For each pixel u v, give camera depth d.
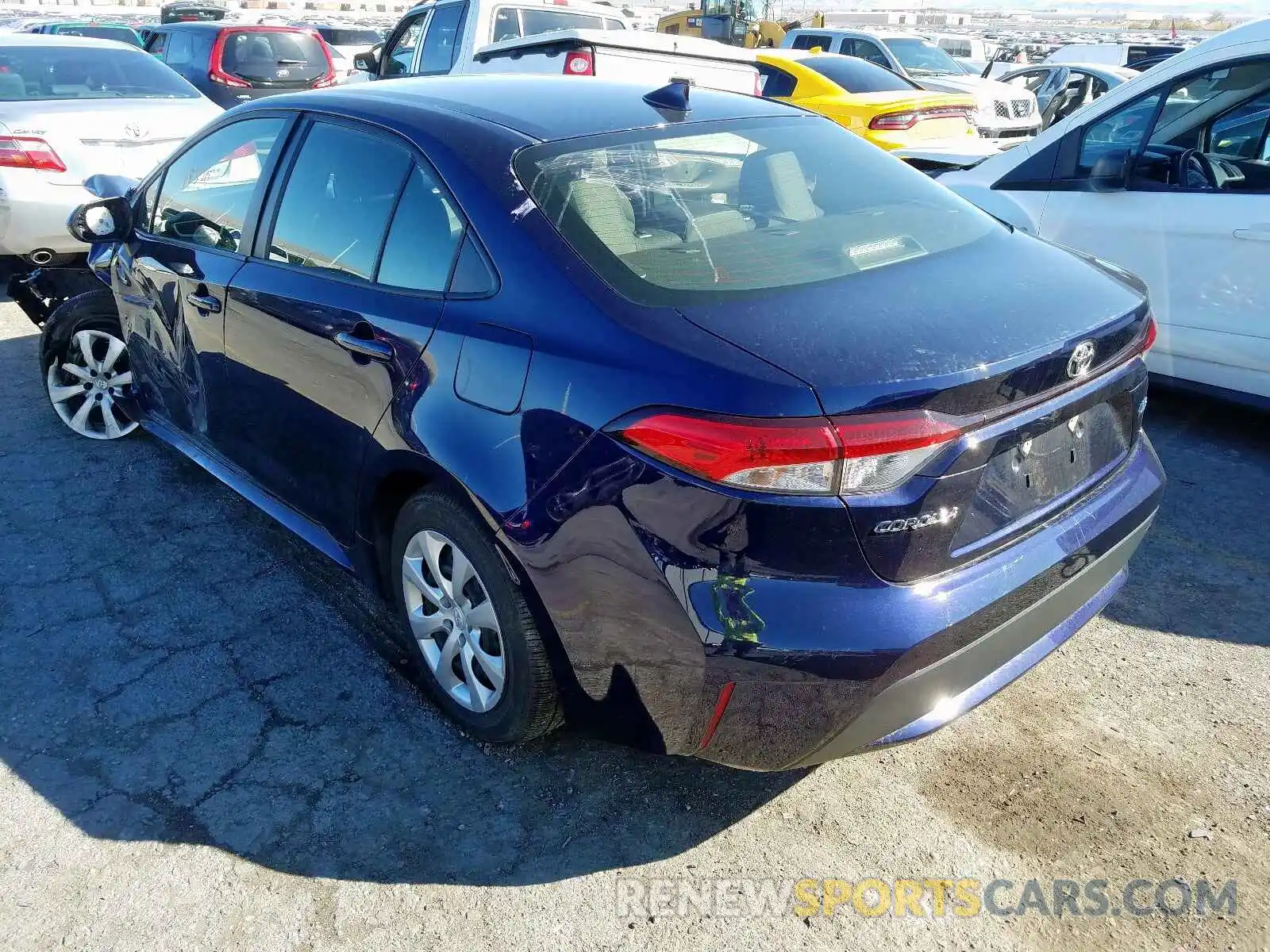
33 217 5.82
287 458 3.16
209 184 3.52
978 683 2.23
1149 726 2.76
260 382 3.15
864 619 1.95
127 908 2.18
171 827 2.40
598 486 2.08
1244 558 3.64
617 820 2.45
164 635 3.15
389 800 2.50
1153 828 2.41
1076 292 2.39
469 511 2.37
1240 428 4.88
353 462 2.77
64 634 3.15
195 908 2.19
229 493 4.11
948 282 2.32
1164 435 4.80
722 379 1.94
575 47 6.28
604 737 2.37
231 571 3.52
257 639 3.14
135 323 3.99
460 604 2.54
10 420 4.82
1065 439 2.29
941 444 1.94
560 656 2.28
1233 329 4.44
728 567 1.96
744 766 2.16
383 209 2.73
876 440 1.89
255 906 2.20
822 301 2.16
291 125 3.16
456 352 2.38
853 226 2.58
